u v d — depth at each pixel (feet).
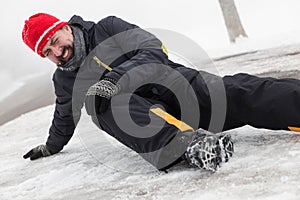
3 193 11.50
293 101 9.52
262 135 11.19
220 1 38.96
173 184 9.37
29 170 13.09
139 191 9.50
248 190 8.20
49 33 10.46
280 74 19.20
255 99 9.87
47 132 18.57
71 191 10.57
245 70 22.62
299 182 7.99
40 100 30.01
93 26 11.03
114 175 11.01
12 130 21.07
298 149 9.58
